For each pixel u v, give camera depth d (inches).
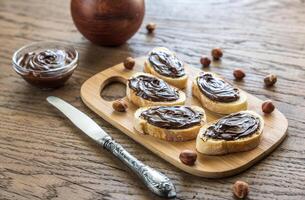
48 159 26.9
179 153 26.4
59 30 37.7
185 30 37.3
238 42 35.8
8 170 26.3
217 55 33.8
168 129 26.9
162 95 29.0
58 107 29.7
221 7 40.1
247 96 30.1
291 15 38.9
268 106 28.6
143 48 35.4
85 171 26.2
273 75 31.4
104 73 32.4
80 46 35.8
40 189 25.3
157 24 38.1
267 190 24.9
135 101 29.5
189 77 31.8
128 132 28.0
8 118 29.5
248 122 26.9
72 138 28.2
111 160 26.8
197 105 29.5
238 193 24.5
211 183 25.4
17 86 32.0
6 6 40.8
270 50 34.8
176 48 35.3
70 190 25.2
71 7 34.6
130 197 24.8
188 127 26.9
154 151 27.0
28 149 27.5
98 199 24.7
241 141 26.0
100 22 33.7
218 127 26.6
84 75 32.9
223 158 26.1
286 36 36.3
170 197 24.6
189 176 25.8
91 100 30.2
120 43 35.4
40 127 28.9
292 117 29.0
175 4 40.7
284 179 25.5
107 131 28.6
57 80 31.0
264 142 26.9
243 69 33.0
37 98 31.0
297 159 26.5
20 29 37.9
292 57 34.0
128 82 30.0
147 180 24.8
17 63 31.4
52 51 32.1
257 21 38.2
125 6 33.6
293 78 32.1
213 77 30.4
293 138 27.7
